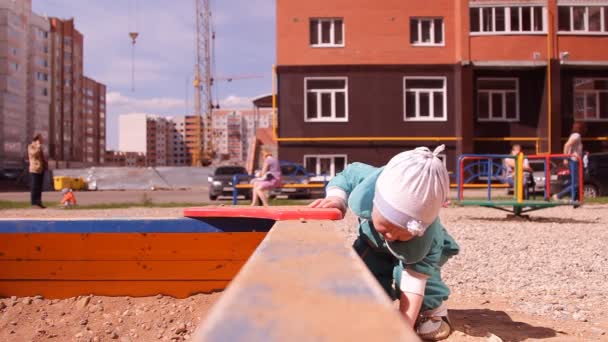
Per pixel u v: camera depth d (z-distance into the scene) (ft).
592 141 91.40
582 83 91.35
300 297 3.52
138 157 586.04
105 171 145.38
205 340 2.77
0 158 267.59
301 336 2.82
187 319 13.60
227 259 14.46
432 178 8.17
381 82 90.12
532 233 32.40
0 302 14.42
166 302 14.33
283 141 89.97
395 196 8.20
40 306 14.30
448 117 90.38
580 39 90.07
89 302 14.39
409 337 2.77
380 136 90.07
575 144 49.32
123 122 653.30
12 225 14.65
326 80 90.68
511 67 89.71
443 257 11.09
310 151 90.12
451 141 90.27
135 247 14.58
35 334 12.96
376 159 89.97
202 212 14.02
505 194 74.59
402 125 90.12
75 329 13.26
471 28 89.97
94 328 13.28
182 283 14.56
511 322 13.64
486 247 26.73
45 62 339.77
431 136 90.43
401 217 8.20
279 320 3.06
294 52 90.27
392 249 9.32
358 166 11.68
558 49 89.81
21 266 14.71
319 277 4.07
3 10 273.13
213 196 78.74
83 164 320.50
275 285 3.83
